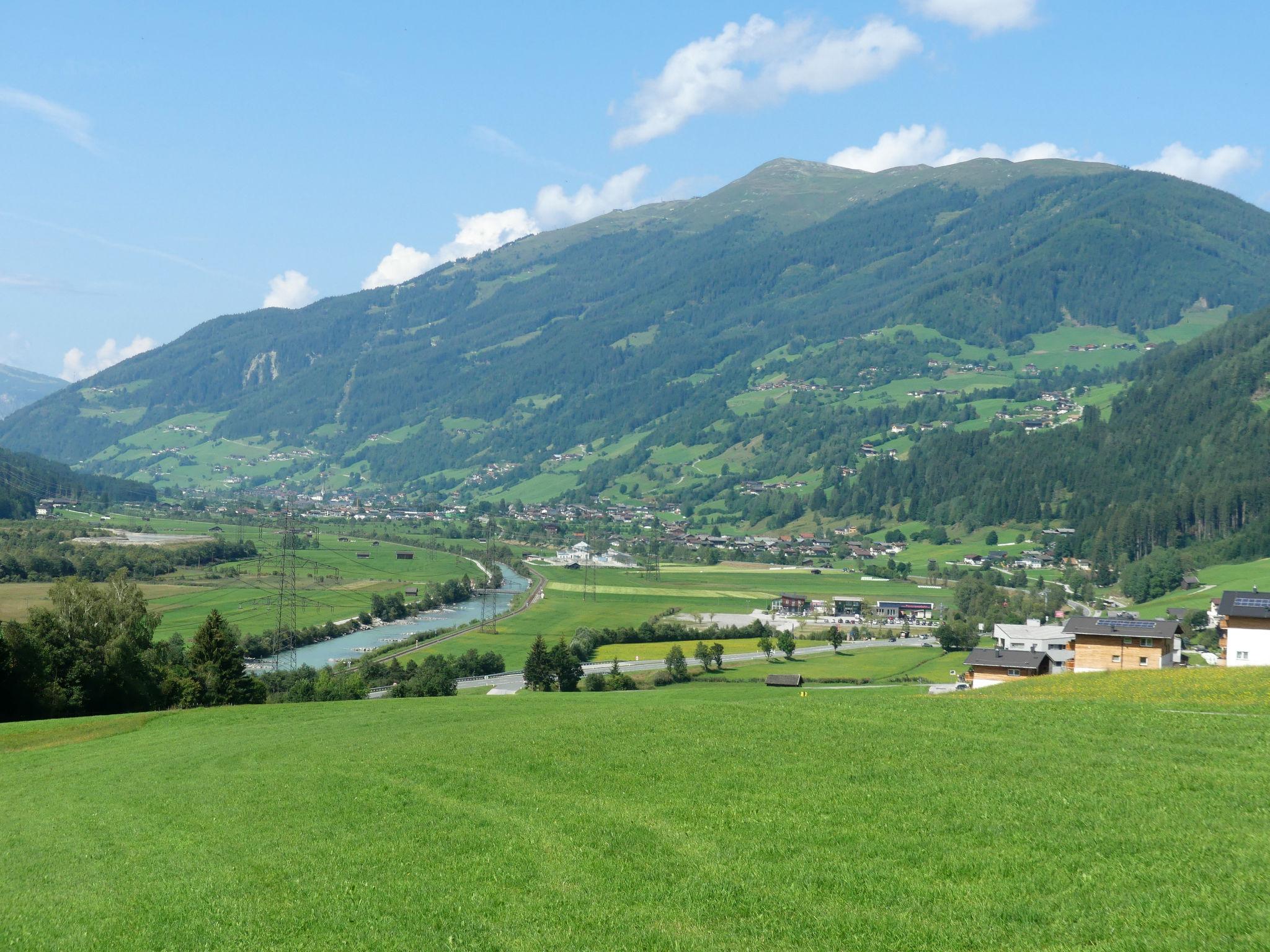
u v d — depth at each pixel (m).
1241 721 39.47
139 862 31.83
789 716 45.47
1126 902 20.97
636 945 21.27
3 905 28.38
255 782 43.47
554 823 31.03
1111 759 33.47
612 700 74.69
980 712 44.03
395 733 54.69
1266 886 20.92
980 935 20.22
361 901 25.45
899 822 28.16
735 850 26.98
